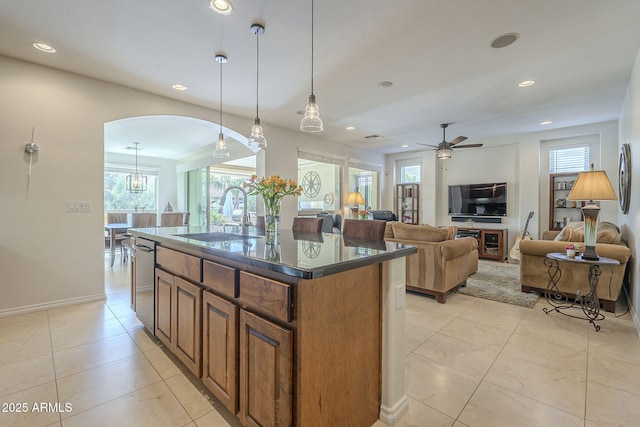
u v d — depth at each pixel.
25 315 2.85
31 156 2.93
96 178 3.29
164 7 2.14
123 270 4.88
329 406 1.26
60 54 2.79
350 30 2.43
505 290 3.75
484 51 2.76
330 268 1.14
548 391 1.74
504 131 5.72
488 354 2.18
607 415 1.54
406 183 7.84
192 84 3.47
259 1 2.07
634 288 2.87
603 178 2.76
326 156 6.37
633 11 2.18
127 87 3.52
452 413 1.56
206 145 6.58
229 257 1.45
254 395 1.30
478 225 6.59
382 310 1.52
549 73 3.21
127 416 1.52
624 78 3.34
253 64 3.00
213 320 1.55
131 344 2.28
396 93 3.76
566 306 3.19
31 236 2.93
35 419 1.49
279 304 1.17
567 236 3.52
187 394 1.70
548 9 2.17
